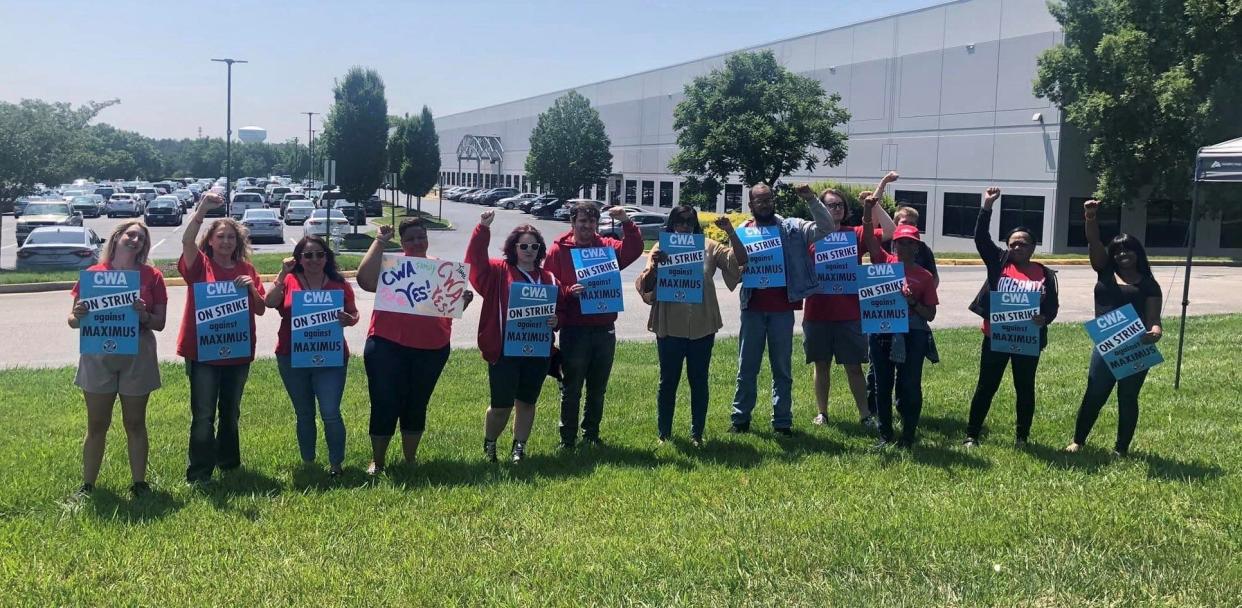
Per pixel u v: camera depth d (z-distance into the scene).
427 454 6.98
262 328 14.23
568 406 7.12
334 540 5.06
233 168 156.88
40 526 5.25
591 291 6.85
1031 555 4.80
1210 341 12.26
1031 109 33.78
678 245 6.92
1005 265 7.06
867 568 4.64
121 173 126.06
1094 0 31.48
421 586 4.41
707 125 36.28
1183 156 30.44
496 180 98.12
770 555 4.78
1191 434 7.31
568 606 4.22
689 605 4.22
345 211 51.28
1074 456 6.74
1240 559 4.71
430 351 6.44
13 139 27.31
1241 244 35.34
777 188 36.38
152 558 4.77
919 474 6.29
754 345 7.53
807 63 46.00
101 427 5.86
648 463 6.70
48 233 26.06
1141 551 4.83
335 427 6.36
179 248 33.91
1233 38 29.77
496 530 5.24
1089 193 33.38
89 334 5.66
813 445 7.18
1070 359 11.06
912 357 6.98
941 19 37.72
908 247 6.95
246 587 4.41
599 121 62.44
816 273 7.53
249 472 6.43
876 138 41.56
